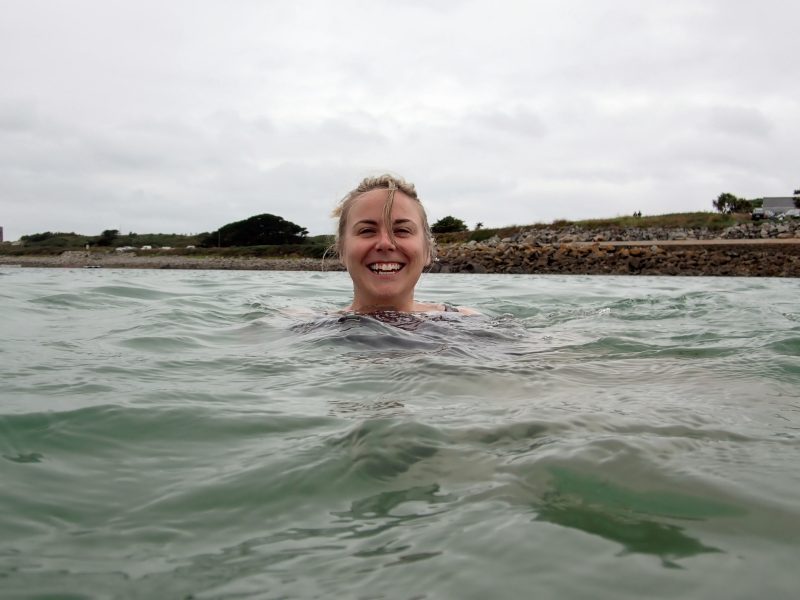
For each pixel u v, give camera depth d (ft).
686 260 92.79
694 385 7.32
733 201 165.89
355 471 4.52
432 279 54.75
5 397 6.49
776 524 3.62
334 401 6.56
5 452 4.96
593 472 4.38
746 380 7.59
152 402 6.40
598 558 3.26
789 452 4.86
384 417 5.74
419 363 8.27
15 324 12.35
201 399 6.59
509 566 3.19
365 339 10.05
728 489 4.09
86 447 5.12
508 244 110.42
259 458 4.84
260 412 6.11
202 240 228.63
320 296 22.70
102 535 3.65
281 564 3.30
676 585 2.99
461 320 12.48
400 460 4.69
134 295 18.97
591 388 7.13
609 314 15.99
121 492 4.26
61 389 6.92
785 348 9.92
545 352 9.56
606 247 97.45
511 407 6.18
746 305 19.31
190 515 3.92
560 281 51.52
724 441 5.13
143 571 3.25
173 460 4.86
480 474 4.42
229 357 9.05
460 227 154.40
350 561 3.31
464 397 6.67
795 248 89.86
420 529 3.65
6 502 4.06
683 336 11.51
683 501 3.94
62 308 15.15
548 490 4.13
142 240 258.57
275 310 14.90
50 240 267.59
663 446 4.91
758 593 2.91
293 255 181.57
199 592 3.05
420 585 3.05
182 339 10.73
